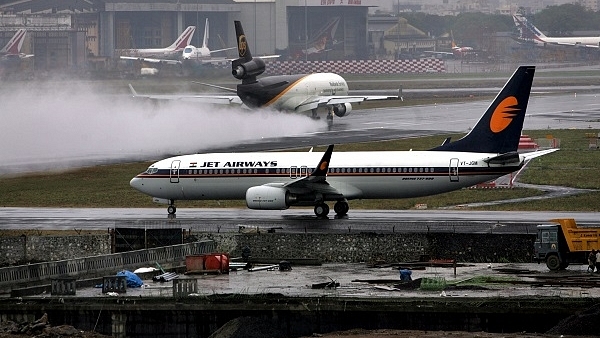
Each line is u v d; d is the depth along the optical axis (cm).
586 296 19450
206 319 19400
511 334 18088
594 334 17525
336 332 18638
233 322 18938
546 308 18400
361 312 18950
